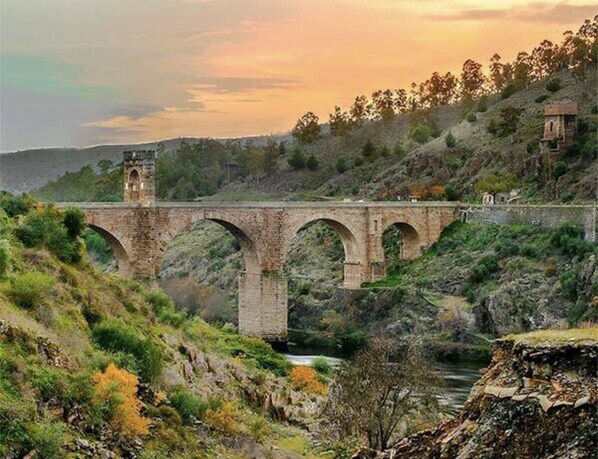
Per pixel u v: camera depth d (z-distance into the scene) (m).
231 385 77.38
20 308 58.69
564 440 33.91
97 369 54.72
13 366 47.72
